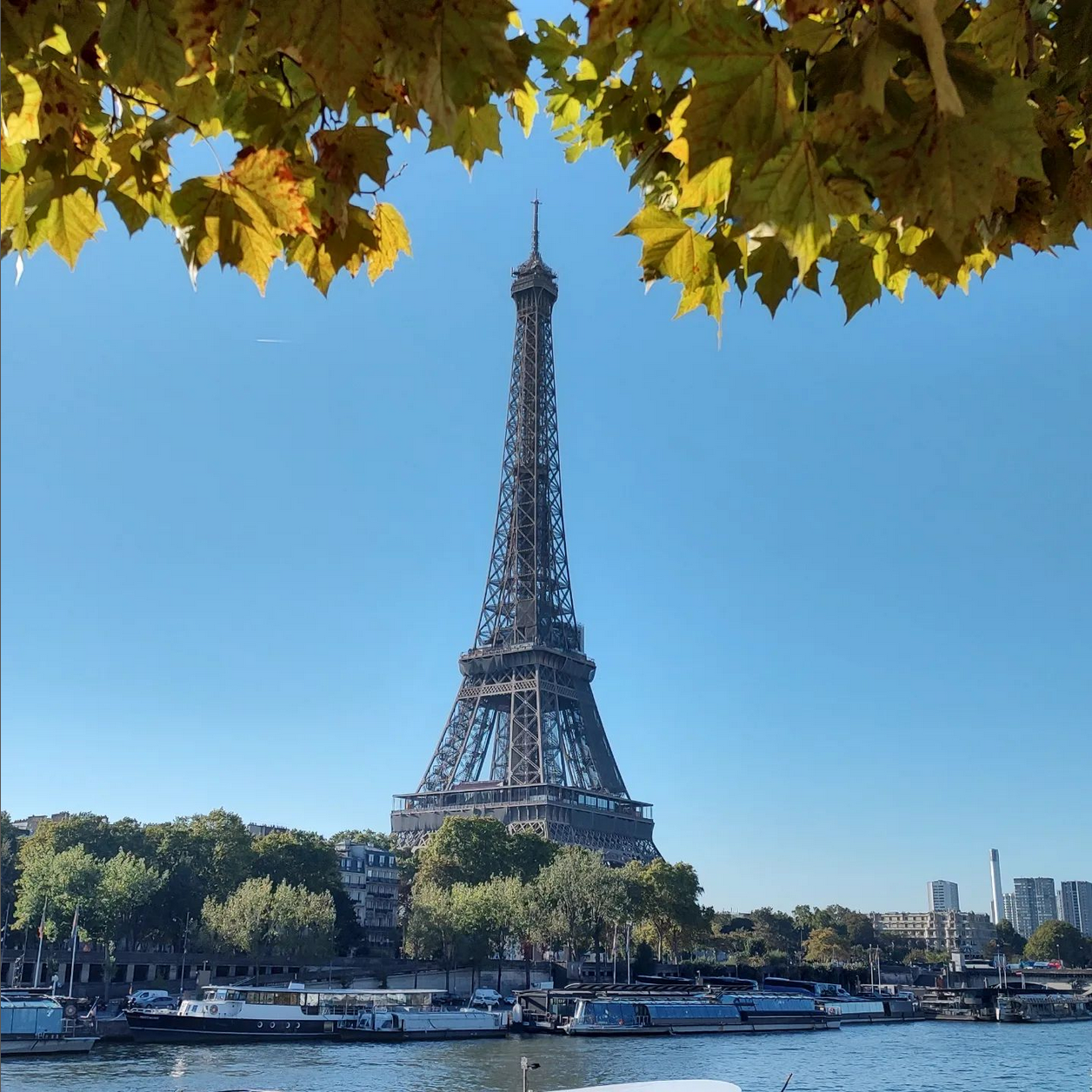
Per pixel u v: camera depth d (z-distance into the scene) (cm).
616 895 14950
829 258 634
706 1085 3222
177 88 555
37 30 529
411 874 18250
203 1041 9300
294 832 16238
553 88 700
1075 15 554
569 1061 8694
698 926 17125
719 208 554
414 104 492
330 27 445
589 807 19025
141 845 14312
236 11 469
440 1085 7038
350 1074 7500
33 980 12731
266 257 561
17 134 568
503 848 16762
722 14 394
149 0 477
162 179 573
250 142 573
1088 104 600
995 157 413
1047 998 17488
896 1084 7806
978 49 471
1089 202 618
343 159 559
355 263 619
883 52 391
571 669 19800
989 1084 7875
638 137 631
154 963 13288
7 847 14200
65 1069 7288
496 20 443
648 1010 11669
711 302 588
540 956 18600
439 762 19788
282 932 12925
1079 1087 7725
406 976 15488
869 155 417
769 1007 13238
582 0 455
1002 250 638
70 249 595
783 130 398
